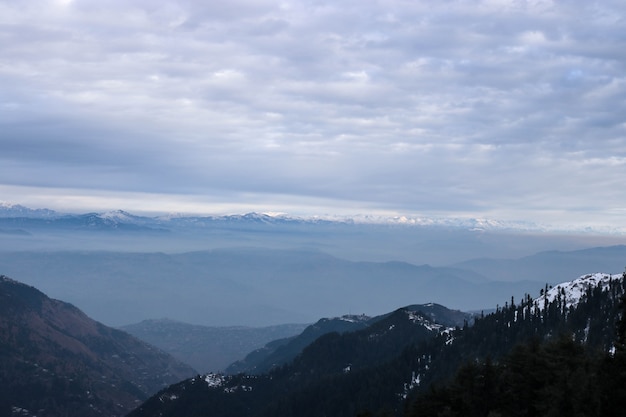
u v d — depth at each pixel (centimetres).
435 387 9094
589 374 7406
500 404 8094
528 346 8612
